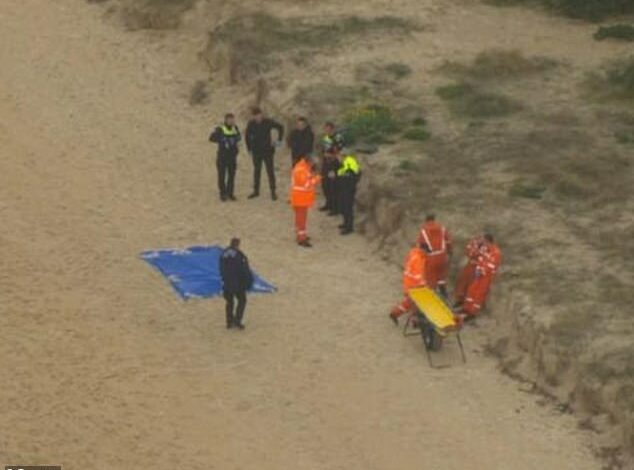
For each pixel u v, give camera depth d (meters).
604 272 38.16
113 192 47.00
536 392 34.62
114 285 39.81
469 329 37.72
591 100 51.34
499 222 41.53
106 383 34.19
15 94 55.81
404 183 44.47
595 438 32.47
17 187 46.84
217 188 47.88
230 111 54.03
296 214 42.88
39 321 37.19
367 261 42.28
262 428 32.72
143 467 30.55
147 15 62.62
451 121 49.53
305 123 46.03
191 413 33.12
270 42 56.62
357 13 60.16
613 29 57.94
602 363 33.75
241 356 36.12
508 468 31.44
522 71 54.09
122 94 56.34
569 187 43.44
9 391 33.38
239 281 36.75
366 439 32.50
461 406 34.06
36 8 65.44
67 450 30.97
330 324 38.16
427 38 57.56
